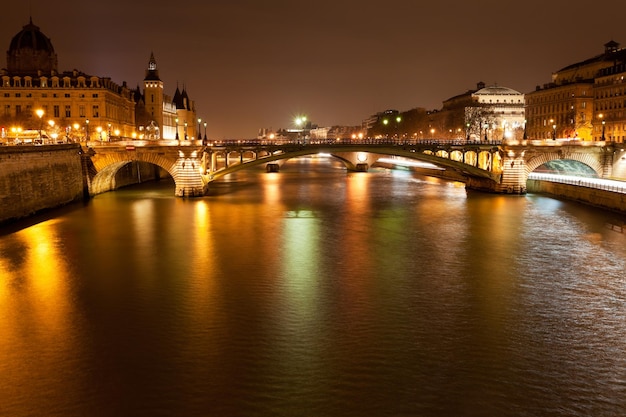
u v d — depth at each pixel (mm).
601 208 78875
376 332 33438
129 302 38531
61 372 28781
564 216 72375
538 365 29562
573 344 32062
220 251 52875
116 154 94375
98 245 55375
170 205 85000
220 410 25547
